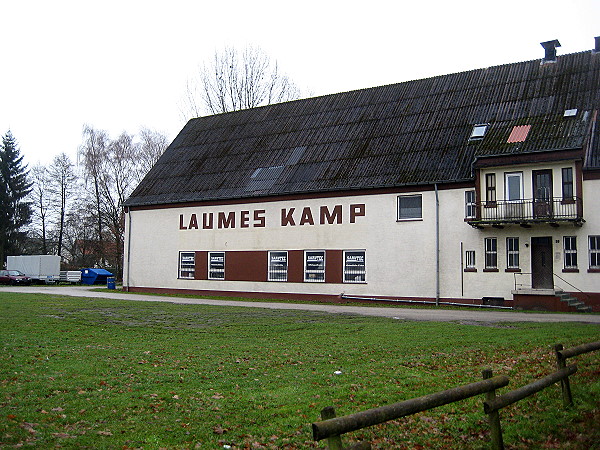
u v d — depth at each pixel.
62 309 25.94
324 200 34.72
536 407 9.05
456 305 30.19
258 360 13.55
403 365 12.80
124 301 31.56
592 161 27.34
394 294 32.03
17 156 76.88
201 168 42.06
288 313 25.48
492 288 29.47
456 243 30.50
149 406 9.52
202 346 15.65
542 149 27.72
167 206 41.44
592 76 31.39
